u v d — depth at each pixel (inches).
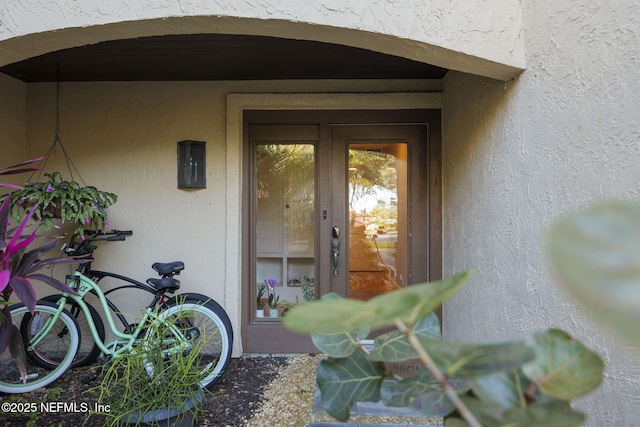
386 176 113.0
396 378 29.3
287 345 111.1
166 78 107.3
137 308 109.6
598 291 13.9
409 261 111.6
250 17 58.4
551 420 18.2
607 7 41.1
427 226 111.0
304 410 79.8
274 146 114.1
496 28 58.5
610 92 40.6
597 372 20.6
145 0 58.1
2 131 102.4
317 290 112.9
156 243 109.8
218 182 109.7
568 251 15.1
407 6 58.8
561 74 48.9
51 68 99.4
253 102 108.0
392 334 30.8
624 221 14.9
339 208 112.5
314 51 90.1
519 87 59.4
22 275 54.3
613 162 40.2
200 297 92.8
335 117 111.0
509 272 62.1
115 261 109.4
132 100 109.7
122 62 96.1
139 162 109.7
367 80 108.5
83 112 109.6
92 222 93.3
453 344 20.6
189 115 109.6
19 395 85.4
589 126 43.8
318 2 58.9
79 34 60.4
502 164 65.0
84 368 97.5
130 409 64.7
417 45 59.6
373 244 113.0
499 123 66.2
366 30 59.0
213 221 109.6
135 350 71.5
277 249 115.0
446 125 103.7
